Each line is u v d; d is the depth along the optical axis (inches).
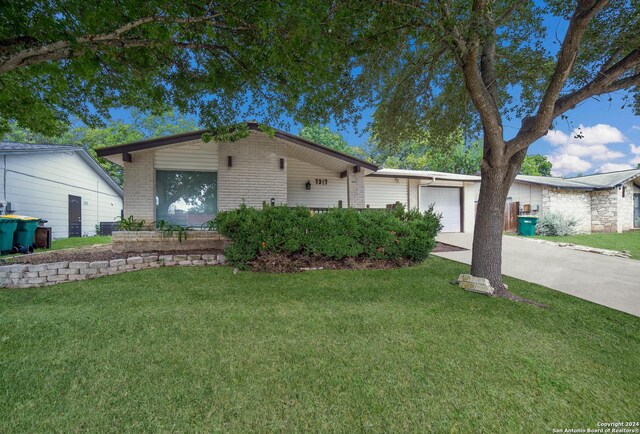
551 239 464.1
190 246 281.4
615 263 268.8
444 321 137.2
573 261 276.2
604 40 180.5
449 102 255.8
